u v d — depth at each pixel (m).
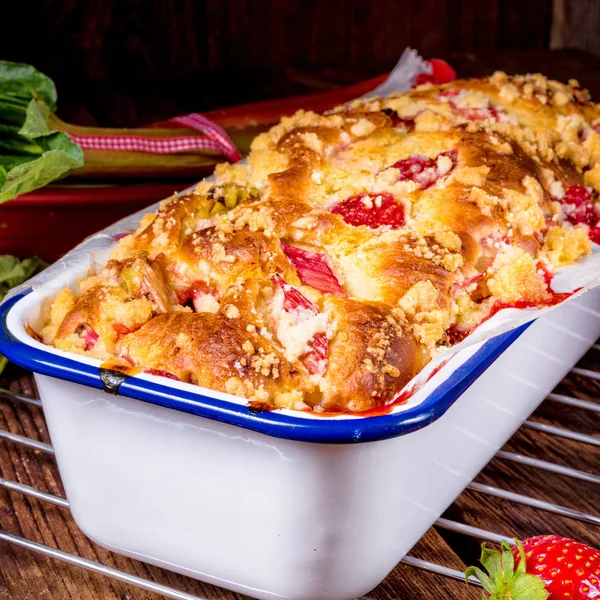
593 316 0.57
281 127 0.60
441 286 0.49
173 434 0.45
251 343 0.46
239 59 0.83
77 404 0.46
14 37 0.75
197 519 0.46
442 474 0.48
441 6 0.87
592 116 0.64
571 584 0.45
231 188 0.54
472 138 0.57
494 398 0.50
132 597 0.48
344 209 0.53
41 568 0.49
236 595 0.48
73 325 0.48
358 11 0.85
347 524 0.44
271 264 0.49
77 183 0.65
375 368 0.46
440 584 0.48
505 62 0.85
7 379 0.60
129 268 0.49
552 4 0.91
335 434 0.42
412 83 0.71
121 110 0.74
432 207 0.53
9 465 0.54
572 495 0.53
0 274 0.61
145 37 0.78
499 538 0.49
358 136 0.58
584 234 0.54
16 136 0.64
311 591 0.46
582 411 0.57
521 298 0.51
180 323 0.47
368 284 0.49
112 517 0.48
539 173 0.57
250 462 0.44
